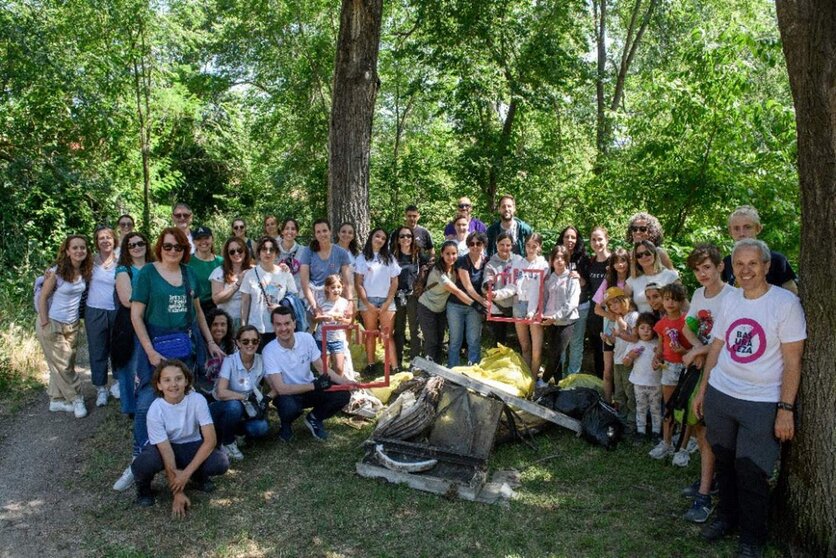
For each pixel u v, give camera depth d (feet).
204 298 21.04
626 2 67.56
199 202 74.54
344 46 28.60
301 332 19.15
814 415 12.54
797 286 14.07
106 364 21.52
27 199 38.99
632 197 32.68
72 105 42.34
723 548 13.48
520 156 50.55
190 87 70.13
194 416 15.20
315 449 18.28
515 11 49.70
